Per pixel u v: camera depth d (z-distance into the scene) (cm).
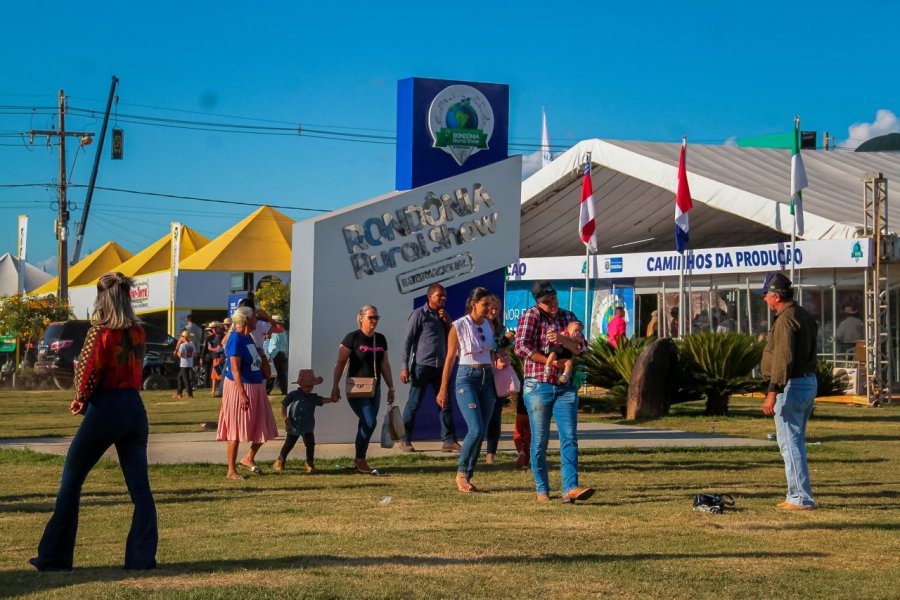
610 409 2309
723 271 3209
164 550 730
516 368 2022
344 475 1179
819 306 3094
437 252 1568
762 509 934
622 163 3481
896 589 623
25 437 1620
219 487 1078
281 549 730
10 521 863
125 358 670
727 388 2147
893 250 2761
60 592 590
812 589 620
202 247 4991
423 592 594
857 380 2883
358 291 1499
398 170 1605
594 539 774
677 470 1225
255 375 1158
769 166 3756
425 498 999
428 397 1566
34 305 4350
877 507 952
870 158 4178
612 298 3544
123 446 676
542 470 988
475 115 1614
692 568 675
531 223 3991
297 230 1486
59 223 4853
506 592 599
